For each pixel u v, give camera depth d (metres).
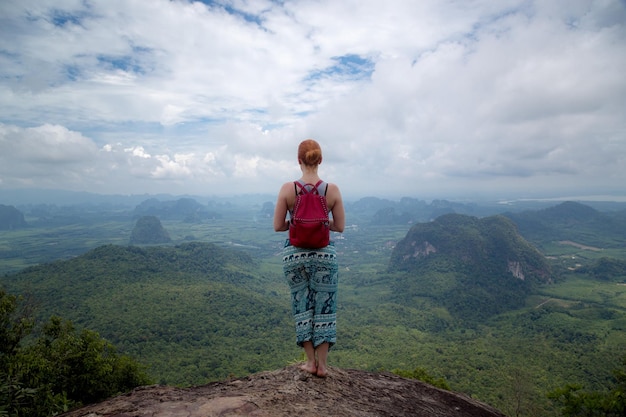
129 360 11.52
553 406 32.06
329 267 2.76
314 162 2.74
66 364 9.26
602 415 9.31
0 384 4.62
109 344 11.22
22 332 8.78
